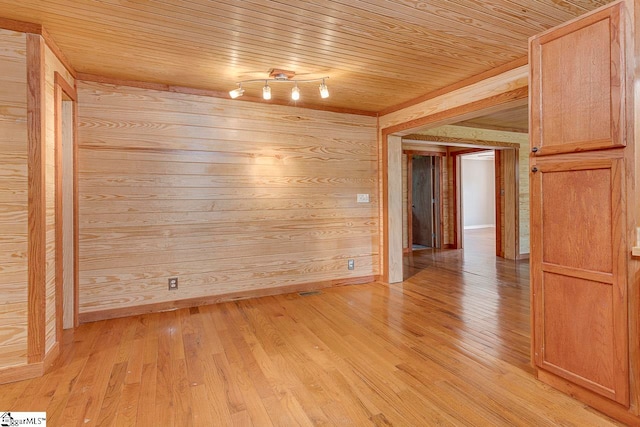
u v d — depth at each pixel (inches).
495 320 124.6
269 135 154.9
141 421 69.6
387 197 176.7
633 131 65.9
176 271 139.1
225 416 71.2
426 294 157.9
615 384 68.1
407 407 74.0
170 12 84.4
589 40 71.1
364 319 126.6
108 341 108.1
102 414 71.8
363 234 178.1
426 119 150.3
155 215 135.5
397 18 88.4
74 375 87.5
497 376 86.2
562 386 78.9
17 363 85.5
